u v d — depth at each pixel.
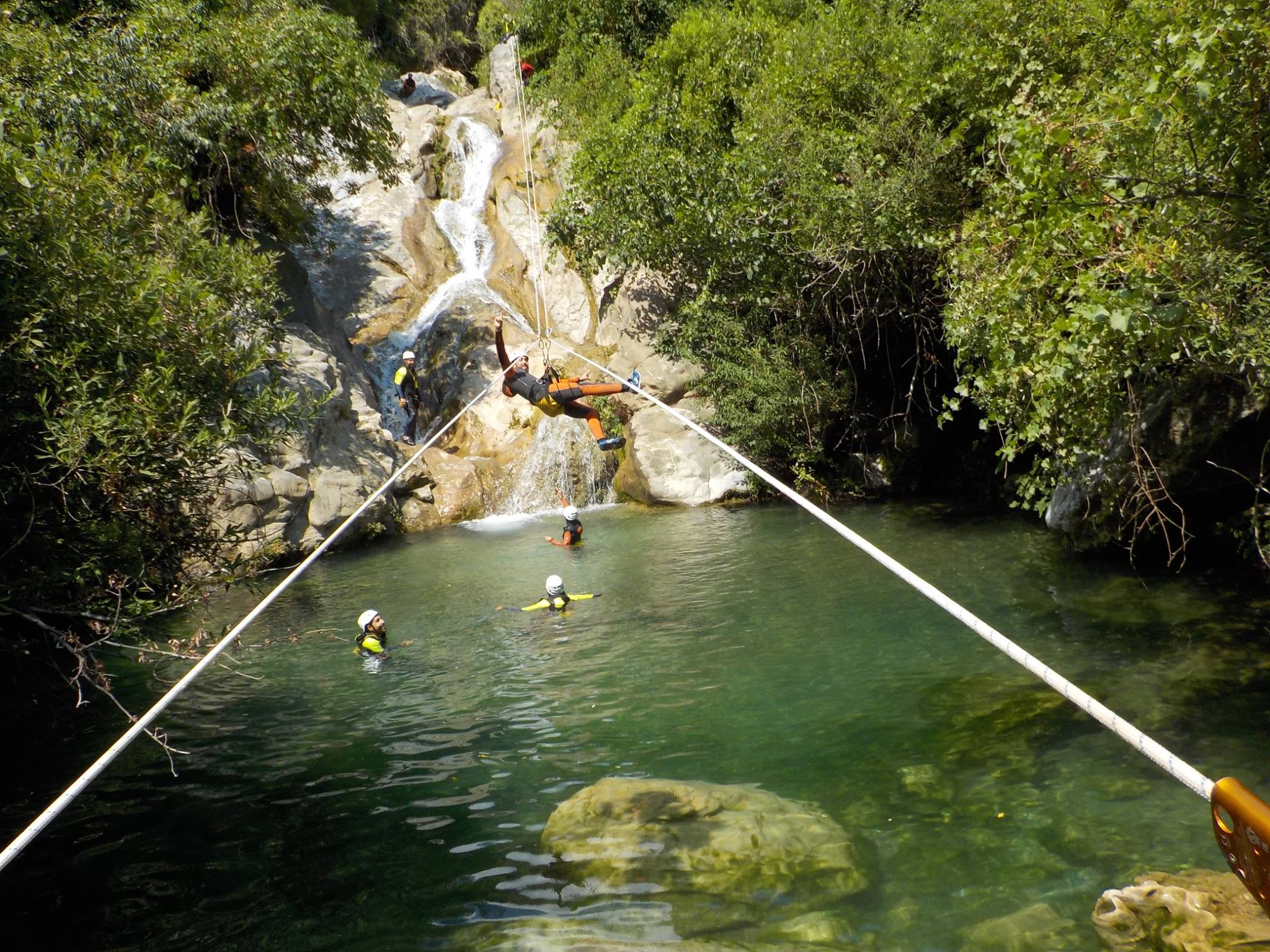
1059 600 11.25
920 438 20.11
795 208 17.52
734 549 15.73
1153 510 10.98
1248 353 7.22
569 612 12.65
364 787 7.74
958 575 12.80
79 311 7.92
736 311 21.20
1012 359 9.08
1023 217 9.37
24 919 5.94
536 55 35.12
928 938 5.18
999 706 8.43
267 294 13.54
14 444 7.63
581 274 27.05
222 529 15.38
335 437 19.58
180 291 8.94
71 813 7.49
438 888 6.03
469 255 29.23
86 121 15.44
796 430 20.28
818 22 20.17
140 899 6.12
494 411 23.61
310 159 23.50
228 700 10.02
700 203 20.09
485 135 32.38
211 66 19.53
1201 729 7.48
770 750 7.94
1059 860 5.90
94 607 8.02
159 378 8.02
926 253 16.81
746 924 5.39
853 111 18.12
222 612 13.65
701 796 6.92
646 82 23.59
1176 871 5.66
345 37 22.72
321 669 10.95
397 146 25.02
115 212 9.54
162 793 7.80
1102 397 8.99
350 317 26.73
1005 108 10.82
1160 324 7.17
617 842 6.39
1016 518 16.36
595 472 21.94
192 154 19.09
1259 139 7.07
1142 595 11.09
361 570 16.12
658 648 10.92
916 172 15.38
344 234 28.39
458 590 14.32
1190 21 7.09
